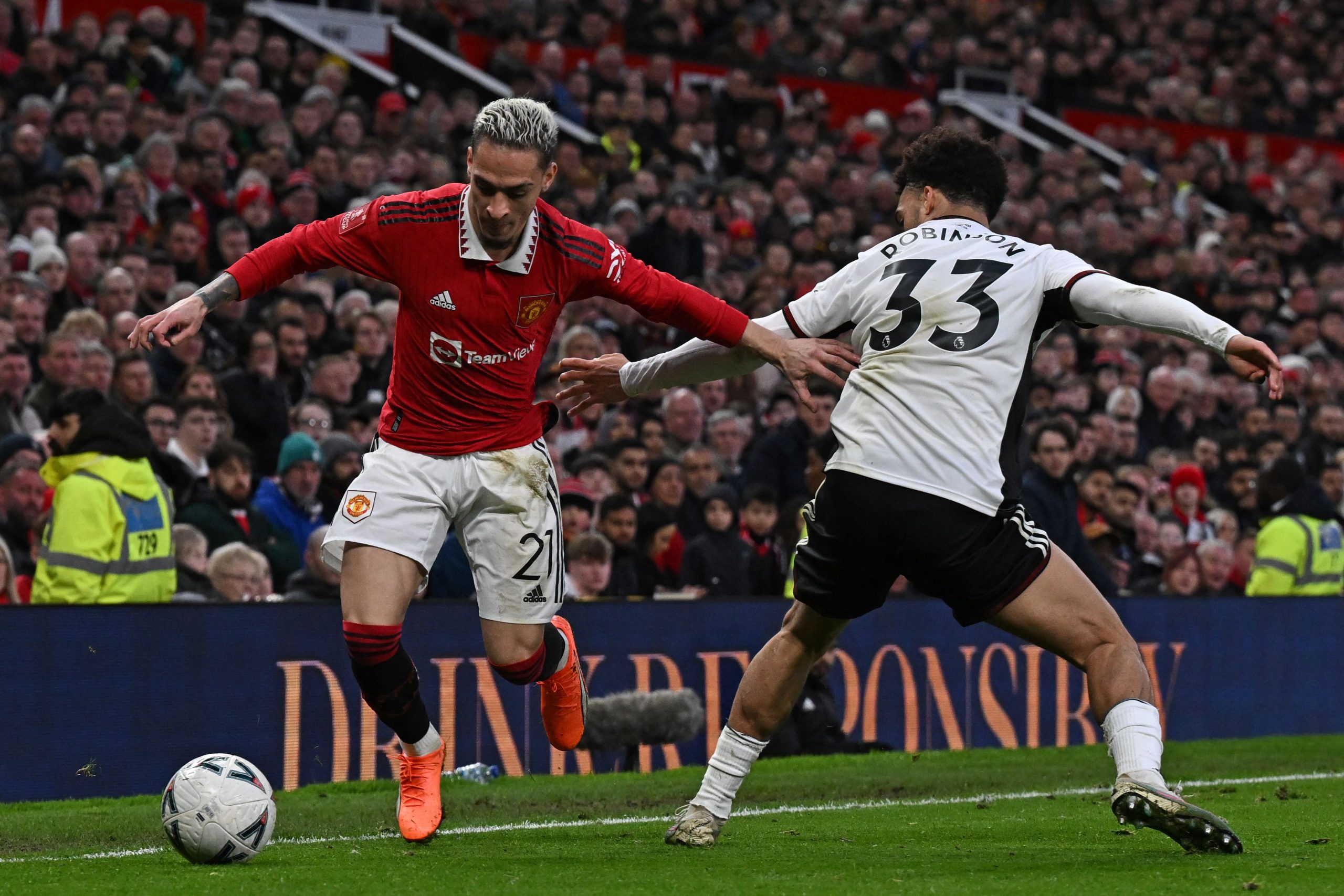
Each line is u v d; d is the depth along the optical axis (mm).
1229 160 77438
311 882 13023
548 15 63375
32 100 42625
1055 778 24828
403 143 48438
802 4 73375
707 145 58812
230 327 36500
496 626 15914
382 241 14750
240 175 44719
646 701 24422
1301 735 32000
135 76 48188
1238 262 64062
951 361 13992
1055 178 64688
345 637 15180
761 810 20141
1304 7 92062
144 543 23453
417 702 15656
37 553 25859
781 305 44750
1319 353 55281
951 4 78375
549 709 17062
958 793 22906
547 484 15781
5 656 21188
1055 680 29844
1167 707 30609
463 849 15844
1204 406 47594
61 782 21500
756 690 15523
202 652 22641
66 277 35031
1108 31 84125
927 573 14086
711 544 29719
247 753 22906
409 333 15109
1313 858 14070
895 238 14727
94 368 29438
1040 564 14078
